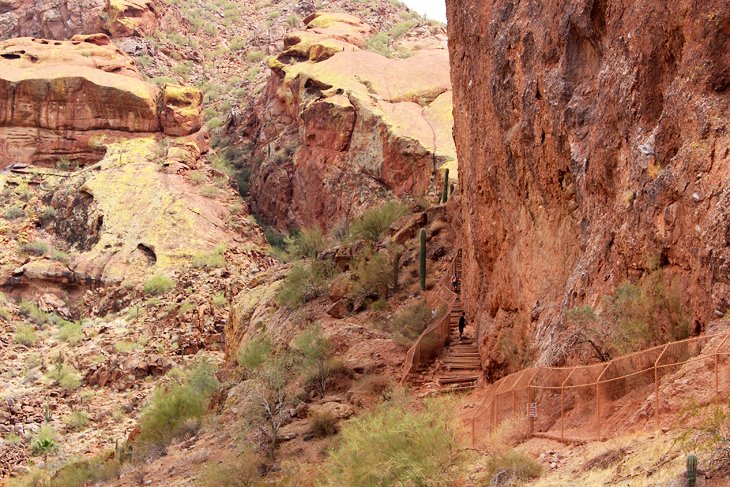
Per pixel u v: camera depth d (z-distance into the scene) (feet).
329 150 303.48
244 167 365.81
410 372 112.88
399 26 447.01
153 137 358.43
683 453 49.62
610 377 62.34
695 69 61.98
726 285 55.52
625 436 56.65
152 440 136.77
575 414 65.10
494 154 99.60
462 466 66.39
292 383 118.83
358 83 316.19
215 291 274.57
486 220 105.19
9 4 547.08
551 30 82.94
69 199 330.13
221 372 154.71
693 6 62.59
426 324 127.34
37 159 353.72
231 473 101.35
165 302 271.69
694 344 56.44
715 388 52.39
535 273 87.86
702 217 58.59
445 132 278.46
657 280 62.54
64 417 212.23
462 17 116.16
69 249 315.99
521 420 69.10
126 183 329.11
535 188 89.10
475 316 116.88
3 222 322.14
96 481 132.36
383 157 279.08
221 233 311.06
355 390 112.88
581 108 77.56
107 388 229.45
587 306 67.15
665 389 55.57
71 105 356.38
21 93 354.33
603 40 76.28
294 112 341.21
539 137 85.46
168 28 523.29
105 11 512.22
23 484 161.68
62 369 239.30
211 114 439.22
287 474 96.63
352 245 167.63
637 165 66.59
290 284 161.27
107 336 259.19
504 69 93.50
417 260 155.22
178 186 329.11
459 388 104.99
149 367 232.73
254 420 110.73
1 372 245.65
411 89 307.37
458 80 126.31
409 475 65.67
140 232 309.01
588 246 73.87
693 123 61.31
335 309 147.02
